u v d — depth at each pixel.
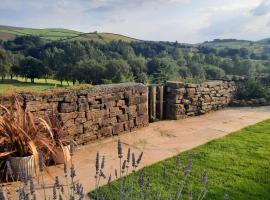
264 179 4.09
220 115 8.63
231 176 4.19
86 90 5.76
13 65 48.44
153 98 7.82
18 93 4.86
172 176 4.18
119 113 6.52
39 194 3.70
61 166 4.73
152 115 7.84
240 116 8.44
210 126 7.34
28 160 4.09
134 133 6.70
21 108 4.56
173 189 3.74
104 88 6.13
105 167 4.68
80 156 5.20
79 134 5.70
